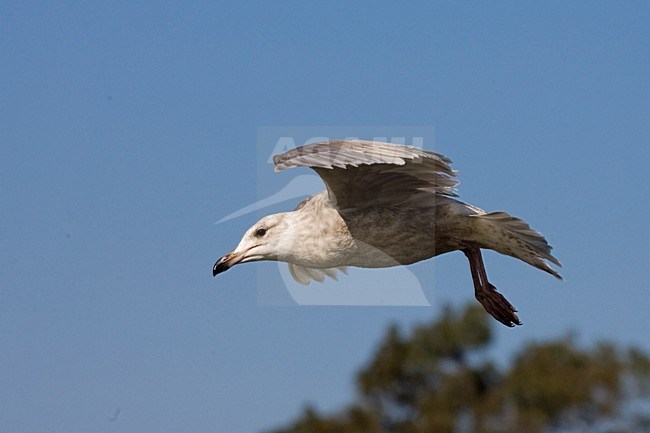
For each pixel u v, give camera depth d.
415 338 21.86
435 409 21.30
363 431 20.92
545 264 13.34
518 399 21.08
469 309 21.80
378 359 21.91
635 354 20.80
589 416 20.92
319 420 21.25
